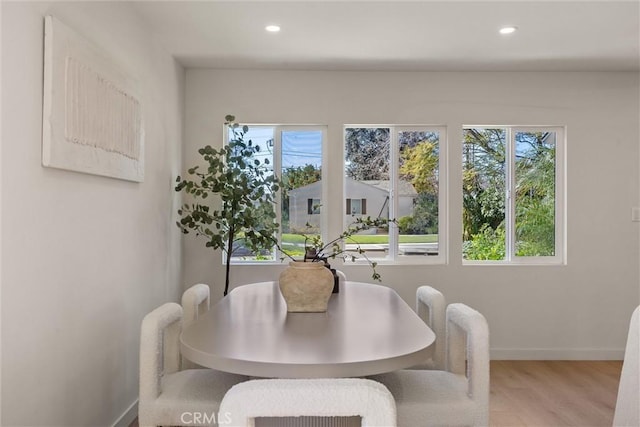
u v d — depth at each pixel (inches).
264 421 44.3
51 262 70.9
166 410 62.6
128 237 102.8
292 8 106.7
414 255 159.6
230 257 145.4
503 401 118.3
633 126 157.0
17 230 62.6
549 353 155.5
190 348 56.3
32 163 65.9
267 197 146.2
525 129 160.9
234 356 52.8
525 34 123.0
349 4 105.0
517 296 156.1
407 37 125.0
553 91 157.0
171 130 138.3
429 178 160.2
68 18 76.7
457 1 103.4
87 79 79.9
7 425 60.5
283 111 155.4
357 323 69.6
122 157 95.9
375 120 156.2
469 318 64.7
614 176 157.2
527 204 161.3
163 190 130.2
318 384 38.7
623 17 111.8
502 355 155.4
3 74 59.7
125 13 102.1
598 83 156.9
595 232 157.2
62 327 74.4
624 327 156.3
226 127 157.2
